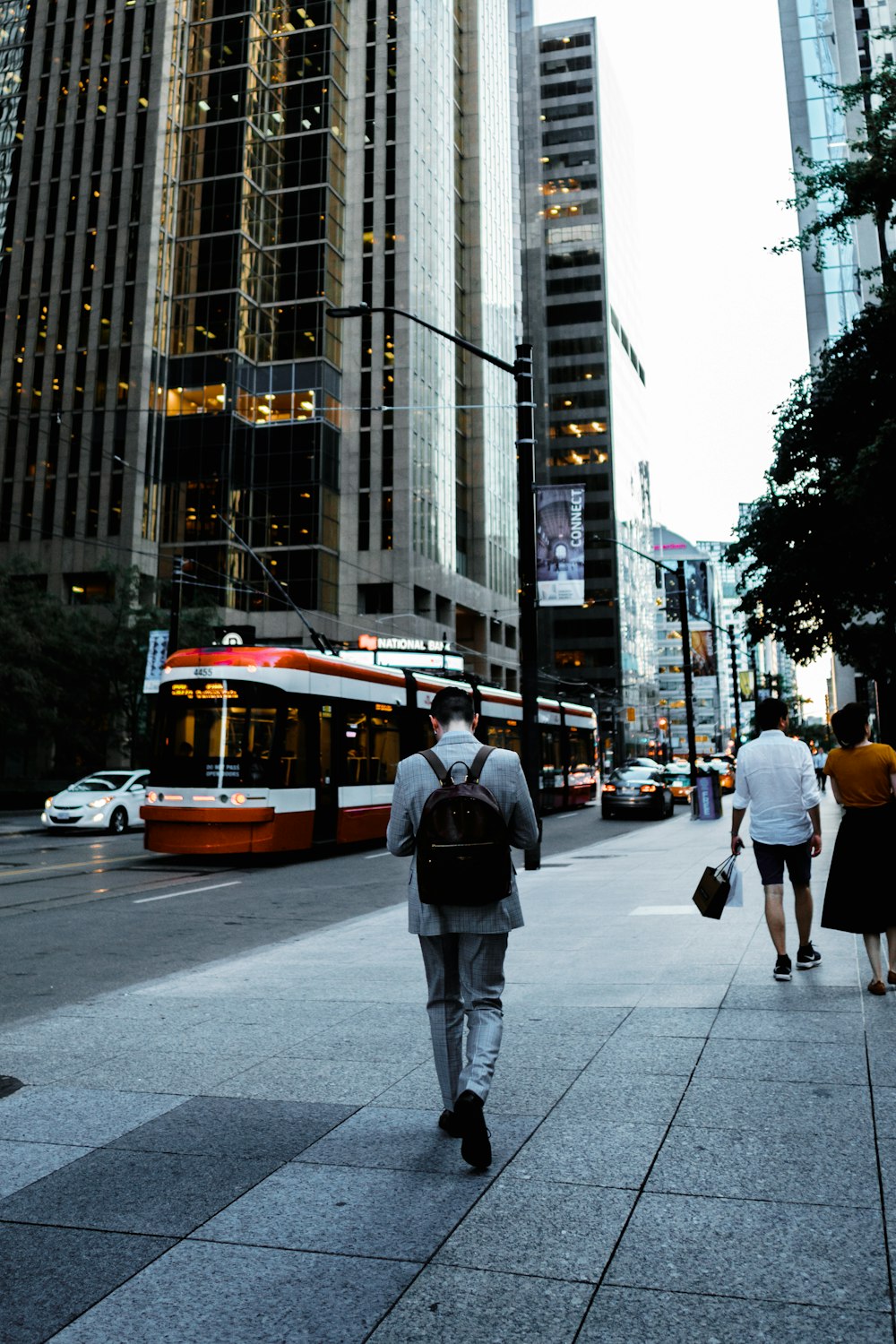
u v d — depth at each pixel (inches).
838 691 1715.1
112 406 2354.8
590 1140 149.8
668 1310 102.4
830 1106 160.2
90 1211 128.6
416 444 2588.6
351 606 2479.1
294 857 732.0
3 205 2576.3
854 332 723.4
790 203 724.7
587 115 4785.9
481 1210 126.8
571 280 4690.0
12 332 2495.1
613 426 4554.6
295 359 2470.5
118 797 1001.5
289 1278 110.6
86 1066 196.1
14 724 1423.5
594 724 1542.8
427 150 2837.1
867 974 260.2
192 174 2485.2
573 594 588.4
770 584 776.9
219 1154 147.9
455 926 151.8
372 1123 160.2
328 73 2632.9
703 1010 226.4
